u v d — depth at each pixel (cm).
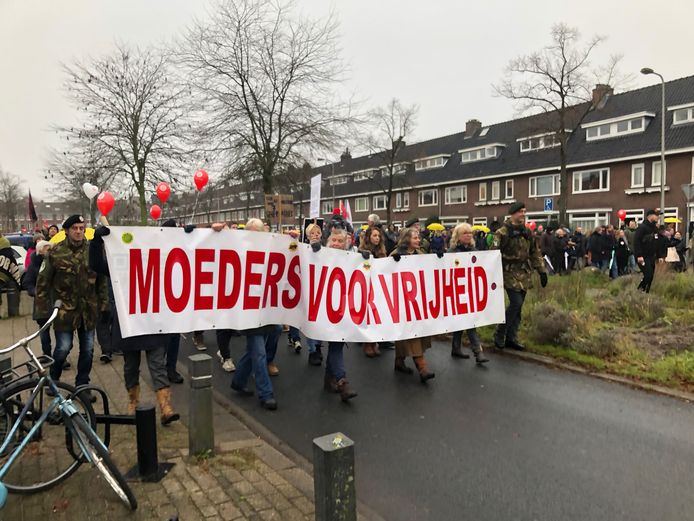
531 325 790
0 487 256
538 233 1684
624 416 481
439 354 731
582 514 322
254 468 374
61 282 510
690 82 3158
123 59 2164
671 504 332
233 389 583
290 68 2291
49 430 347
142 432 350
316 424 481
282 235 529
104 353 685
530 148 3900
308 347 765
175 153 2227
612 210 3288
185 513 312
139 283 458
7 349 325
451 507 335
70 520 305
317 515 253
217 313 494
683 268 1455
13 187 5897
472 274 656
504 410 504
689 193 1892
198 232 484
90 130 2162
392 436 449
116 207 2775
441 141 4966
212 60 2228
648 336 730
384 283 584
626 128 3297
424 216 4744
